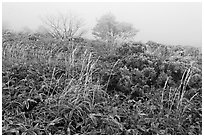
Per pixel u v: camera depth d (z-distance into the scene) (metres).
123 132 3.77
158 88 5.04
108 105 4.36
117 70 5.47
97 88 4.66
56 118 3.78
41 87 4.43
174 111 4.30
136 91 4.79
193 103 4.61
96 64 5.90
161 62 5.72
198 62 6.55
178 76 5.43
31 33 9.80
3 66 4.97
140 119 4.00
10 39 7.94
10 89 4.31
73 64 5.48
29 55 6.04
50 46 7.47
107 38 10.18
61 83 4.66
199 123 4.11
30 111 3.96
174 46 8.41
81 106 4.05
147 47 6.97
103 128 3.79
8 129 3.51
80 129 3.79
